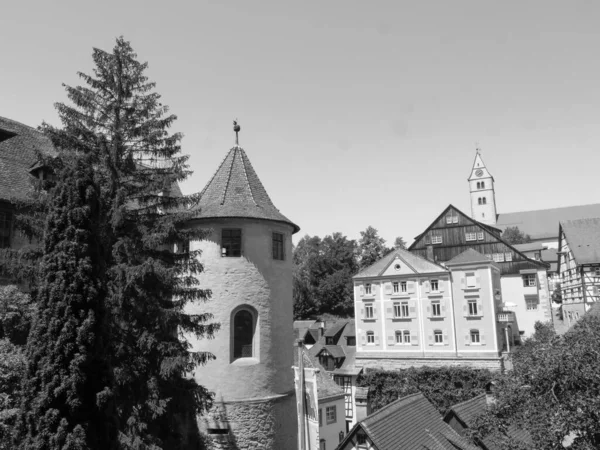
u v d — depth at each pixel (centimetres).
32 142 2589
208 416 2078
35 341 1292
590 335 1495
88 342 1295
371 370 5156
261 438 2106
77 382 1250
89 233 1397
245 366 2150
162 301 1689
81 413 1263
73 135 1688
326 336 5891
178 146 1827
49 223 1388
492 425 1555
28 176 2312
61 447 1202
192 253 1817
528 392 1462
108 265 1612
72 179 1429
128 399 1536
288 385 2292
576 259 4697
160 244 1683
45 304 1325
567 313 5272
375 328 5412
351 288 8094
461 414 2225
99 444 1274
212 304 2191
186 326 1723
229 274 2219
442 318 5138
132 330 1623
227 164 2531
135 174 1767
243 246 2259
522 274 5859
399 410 2084
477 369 4766
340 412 4247
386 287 5438
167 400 1535
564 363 1381
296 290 8175
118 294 1511
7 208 2102
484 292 5022
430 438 2014
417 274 5291
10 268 1527
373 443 1772
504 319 5041
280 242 2433
